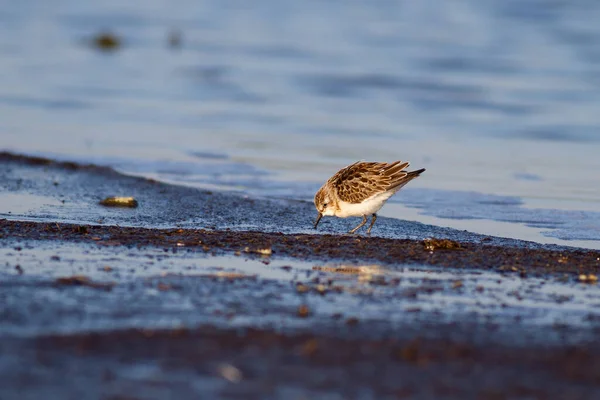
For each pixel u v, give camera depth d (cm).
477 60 3384
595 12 4175
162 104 2709
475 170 1989
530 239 1403
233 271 1091
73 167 1864
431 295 1016
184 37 3850
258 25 4147
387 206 1653
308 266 1130
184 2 4759
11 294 948
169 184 1753
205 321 887
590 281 1099
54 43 3688
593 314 958
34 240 1205
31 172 1800
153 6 4628
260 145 2220
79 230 1271
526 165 2047
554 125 2509
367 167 1412
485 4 4381
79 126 2366
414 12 4334
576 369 788
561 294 1037
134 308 920
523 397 730
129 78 3081
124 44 3738
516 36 3788
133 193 1648
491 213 1602
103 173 1823
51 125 2362
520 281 1090
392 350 823
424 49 3584
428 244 1249
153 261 1121
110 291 976
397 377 763
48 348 799
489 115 2633
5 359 771
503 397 730
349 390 734
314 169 1981
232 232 1322
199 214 1496
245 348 816
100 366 764
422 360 801
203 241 1240
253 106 2716
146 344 816
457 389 742
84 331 844
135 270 1072
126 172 1891
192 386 731
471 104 2770
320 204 1441
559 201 1706
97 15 4350
